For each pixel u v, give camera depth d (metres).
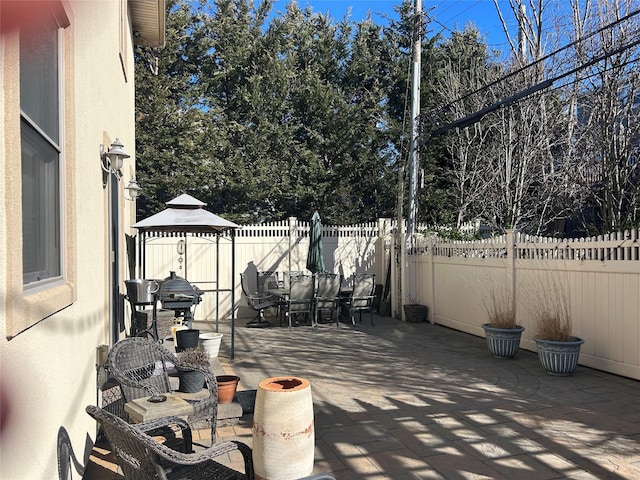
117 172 5.87
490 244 8.49
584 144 11.57
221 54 18.25
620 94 10.17
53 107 3.04
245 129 17.50
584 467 3.61
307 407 2.83
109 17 5.95
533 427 4.41
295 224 12.02
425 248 10.73
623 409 4.88
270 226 11.88
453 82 16.06
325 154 18.69
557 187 12.55
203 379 4.32
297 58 20.09
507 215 13.50
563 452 3.87
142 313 6.52
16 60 2.17
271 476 2.71
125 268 8.02
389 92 20.12
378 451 3.93
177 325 7.03
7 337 2.05
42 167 2.80
